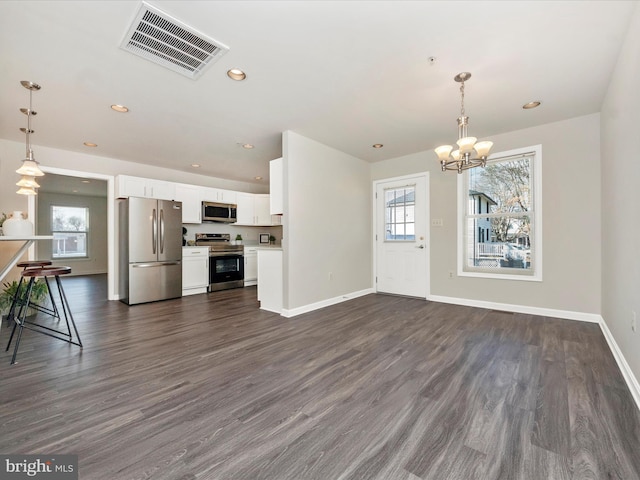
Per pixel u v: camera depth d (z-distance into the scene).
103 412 1.63
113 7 1.66
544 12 1.73
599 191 3.16
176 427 1.50
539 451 1.31
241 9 1.69
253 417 1.59
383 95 2.72
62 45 1.98
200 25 1.82
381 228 5.08
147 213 4.52
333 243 4.33
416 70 2.32
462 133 2.66
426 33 1.90
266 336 2.91
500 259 3.90
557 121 3.38
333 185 4.33
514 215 3.76
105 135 3.68
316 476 1.19
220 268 5.65
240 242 6.68
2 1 1.60
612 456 1.28
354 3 1.65
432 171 4.45
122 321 3.46
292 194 3.67
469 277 4.10
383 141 4.02
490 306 3.92
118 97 2.71
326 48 2.05
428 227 4.50
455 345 2.62
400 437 1.43
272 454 1.32
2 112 3.00
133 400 1.76
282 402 1.74
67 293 5.34
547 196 3.48
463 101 2.82
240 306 4.25
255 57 2.14
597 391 1.81
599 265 3.18
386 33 1.90
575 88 2.62
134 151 4.36
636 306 1.81
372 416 1.59
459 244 4.18
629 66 1.89
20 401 1.74
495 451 1.32
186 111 3.02
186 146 4.15
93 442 1.39
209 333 3.01
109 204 4.72
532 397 1.76
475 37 1.94
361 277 4.92
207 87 2.55
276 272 3.91
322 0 1.62
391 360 2.32
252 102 2.84
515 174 3.76
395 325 3.24
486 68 2.30
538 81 2.50
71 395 1.81
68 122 3.26
